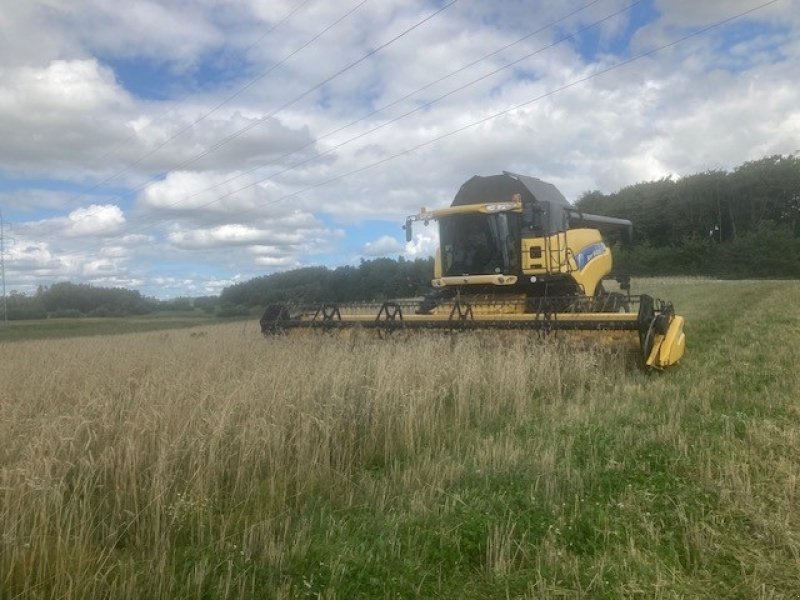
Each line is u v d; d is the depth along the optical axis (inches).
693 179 2883.9
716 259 2464.3
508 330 462.0
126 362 478.3
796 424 274.7
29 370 471.8
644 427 281.4
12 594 149.1
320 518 195.3
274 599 151.8
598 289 653.9
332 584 156.1
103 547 176.6
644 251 2532.0
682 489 209.3
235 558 167.9
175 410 248.7
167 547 174.2
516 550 172.1
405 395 300.2
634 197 3006.9
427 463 240.7
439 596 156.7
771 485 210.1
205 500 196.2
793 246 2364.7
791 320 635.5
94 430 228.2
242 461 223.5
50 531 173.9
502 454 243.8
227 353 516.7
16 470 180.1
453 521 185.9
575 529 183.3
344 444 263.3
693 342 551.5
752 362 431.2
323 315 557.0
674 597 150.6
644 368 417.7
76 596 147.2
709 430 270.8
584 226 679.7
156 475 196.9
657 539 178.2
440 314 524.7
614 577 159.5
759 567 161.9
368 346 460.8
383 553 169.5
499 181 572.7
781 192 2780.5
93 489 196.9
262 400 273.7
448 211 560.1
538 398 366.0
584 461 240.7
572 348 433.7
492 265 556.7
